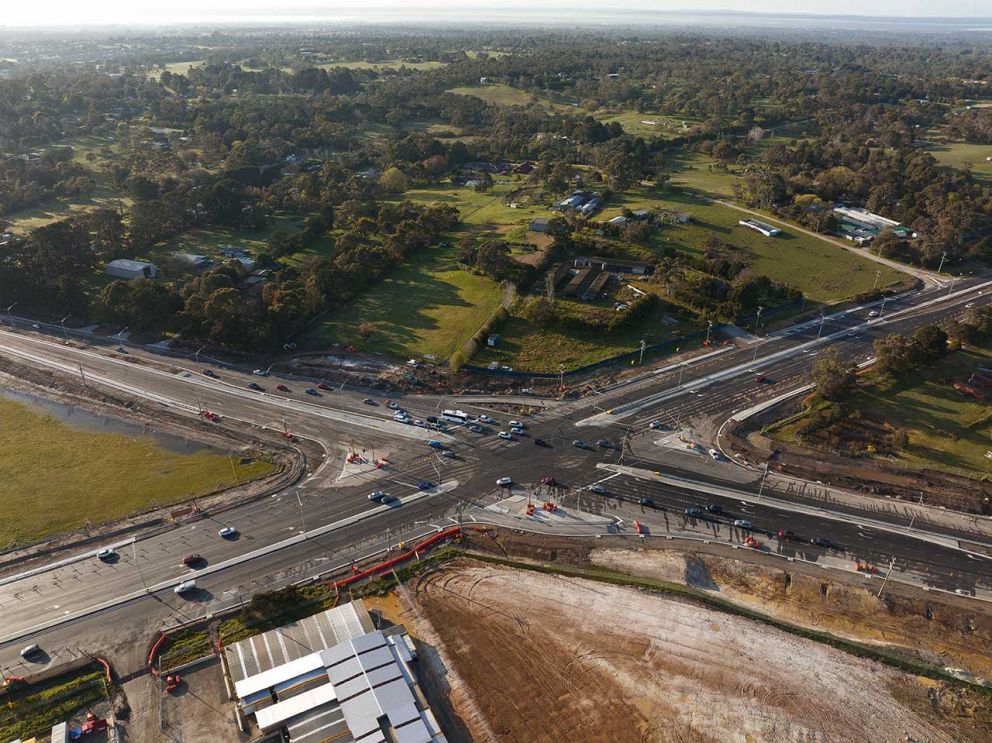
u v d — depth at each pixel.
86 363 139.88
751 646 78.56
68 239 174.62
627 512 100.12
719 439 117.06
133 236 191.25
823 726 69.81
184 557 90.75
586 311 155.62
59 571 88.44
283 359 141.38
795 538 95.25
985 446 114.38
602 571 89.81
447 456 112.06
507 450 113.62
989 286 178.00
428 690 72.81
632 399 128.38
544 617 82.38
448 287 172.12
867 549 93.50
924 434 117.62
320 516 98.56
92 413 123.69
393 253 184.75
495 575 88.81
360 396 128.75
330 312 159.88
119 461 110.44
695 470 109.19
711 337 151.12
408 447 114.25
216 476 107.00
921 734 69.31
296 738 66.12
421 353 142.00
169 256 183.50
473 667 75.62
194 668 75.38
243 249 196.00
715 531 96.62
